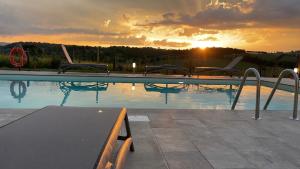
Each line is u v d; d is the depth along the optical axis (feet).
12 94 30.27
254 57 52.37
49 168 4.34
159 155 9.69
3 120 13.29
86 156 4.86
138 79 41.93
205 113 16.03
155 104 27.53
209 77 44.39
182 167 8.79
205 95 32.96
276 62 51.96
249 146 10.76
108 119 7.44
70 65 42.88
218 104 28.22
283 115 15.98
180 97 31.37
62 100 27.99
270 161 9.40
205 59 53.88
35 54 50.08
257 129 13.05
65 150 5.09
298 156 9.88
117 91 34.01
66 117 7.48
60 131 6.18
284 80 41.73
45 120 7.09
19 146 5.22
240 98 31.76
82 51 52.34
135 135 11.75
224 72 47.47
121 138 9.71
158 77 42.14
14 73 39.96
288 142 11.31
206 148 10.45
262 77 47.14
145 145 10.61
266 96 33.22
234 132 12.51
